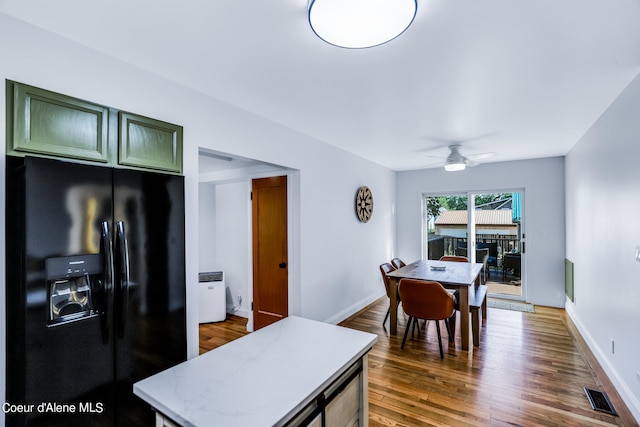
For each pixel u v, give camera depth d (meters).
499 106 2.62
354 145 3.99
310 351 1.57
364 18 1.29
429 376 2.77
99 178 1.54
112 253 1.57
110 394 1.56
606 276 2.76
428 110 2.71
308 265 3.52
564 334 3.71
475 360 3.07
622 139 2.36
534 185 4.93
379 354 3.23
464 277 3.54
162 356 1.80
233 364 1.44
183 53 1.77
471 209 5.54
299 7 1.38
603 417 2.18
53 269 1.37
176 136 2.10
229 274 4.65
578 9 1.38
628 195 2.28
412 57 1.82
